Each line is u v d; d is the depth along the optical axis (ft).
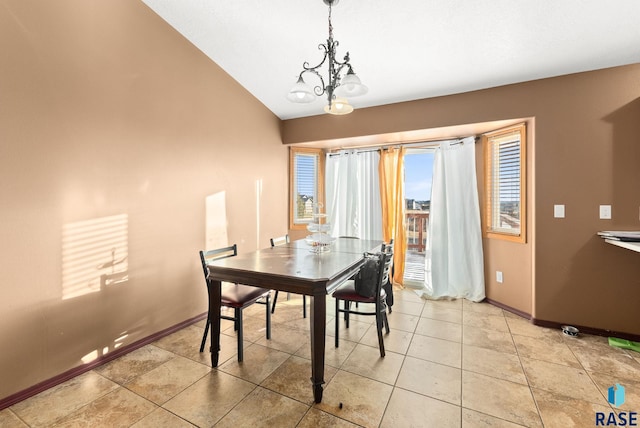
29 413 5.45
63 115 6.31
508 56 8.24
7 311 5.58
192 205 9.35
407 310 10.46
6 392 5.58
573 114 8.62
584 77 8.50
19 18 5.64
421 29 7.59
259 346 7.95
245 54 9.57
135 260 7.80
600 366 6.89
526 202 9.59
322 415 5.39
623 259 8.27
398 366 6.95
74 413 5.45
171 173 8.70
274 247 9.57
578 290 8.70
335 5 7.05
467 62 8.66
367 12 7.19
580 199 8.59
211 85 9.94
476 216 11.16
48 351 6.14
